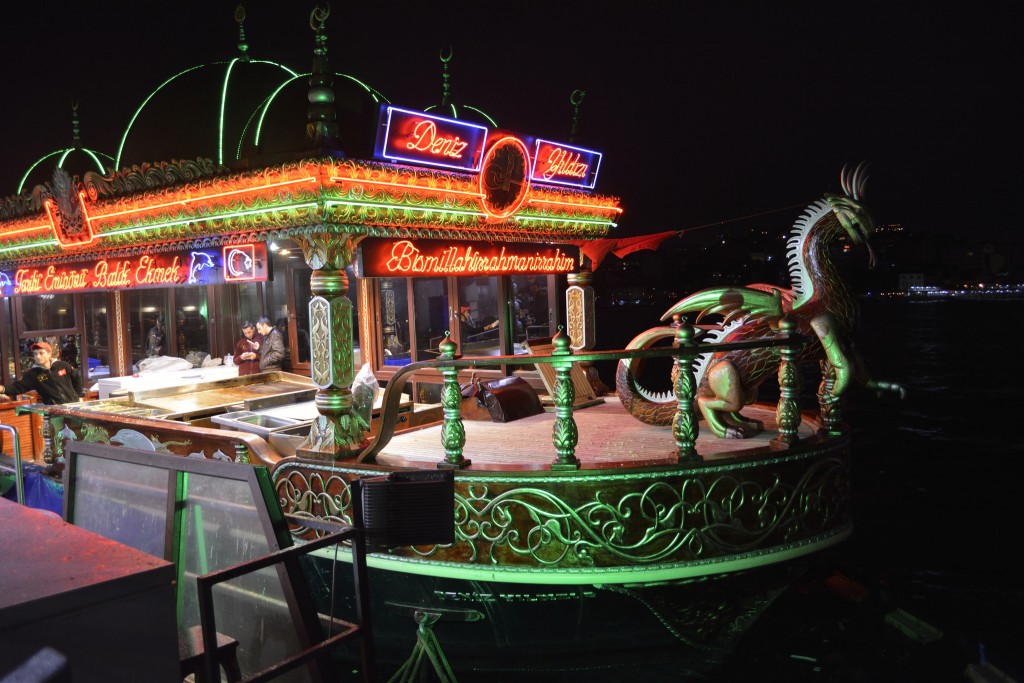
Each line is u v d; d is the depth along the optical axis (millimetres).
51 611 1830
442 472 3859
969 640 5895
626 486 4977
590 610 5266
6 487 8125
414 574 5410
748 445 5785
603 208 7621
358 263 5891
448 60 7926
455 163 5824
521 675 5195
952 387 25500
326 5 5047
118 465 3926
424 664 4996
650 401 6668
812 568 7516
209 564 3660
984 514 9859
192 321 10539
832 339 5680
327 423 5543
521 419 7203
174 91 7500
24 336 9562
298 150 5145
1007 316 90438
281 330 10281
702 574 5090
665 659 5336
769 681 5246
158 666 2033
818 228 6199
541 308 9141
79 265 7535
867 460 13820
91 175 6621
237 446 5996
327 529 3246
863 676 5336
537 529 5004
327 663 3143
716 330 6281
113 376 9695
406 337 9477
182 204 5867
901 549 8383
